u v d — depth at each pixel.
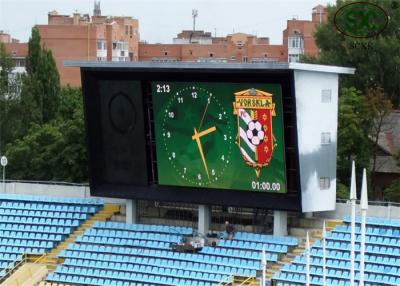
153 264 64.00
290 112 58.91
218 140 61.56
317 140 59.88
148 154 64.12
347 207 62.16
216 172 61.91
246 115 60.31
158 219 67.44
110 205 70.50
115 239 66.69
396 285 56.41
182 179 63.19
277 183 60.06
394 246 58.62
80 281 65.19
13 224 71.06
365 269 58.00
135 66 62.50
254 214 64.12
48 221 70.56
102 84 64.44
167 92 62.66
